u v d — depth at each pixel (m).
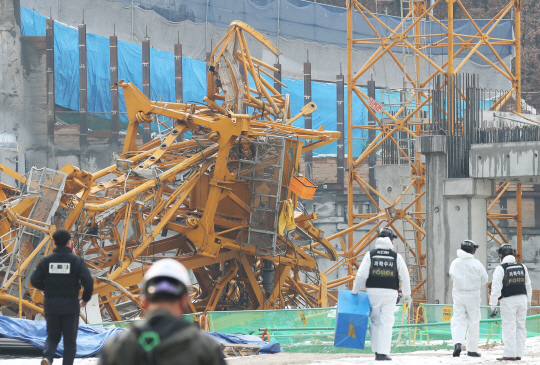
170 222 94.56
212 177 97.19
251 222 94.50
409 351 60.03
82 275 31.70
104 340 45.94
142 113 97.06
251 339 54.09
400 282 39.75
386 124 124.38
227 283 100.00
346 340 39.06
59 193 75.44
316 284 113.50
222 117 90.56
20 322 45.00
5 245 76.06
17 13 192.75
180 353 11.23
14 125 191.12
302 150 101.56
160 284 11.56
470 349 44.06
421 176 125.50
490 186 96.38
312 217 107.12
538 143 88.62
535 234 167.75
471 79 101.31
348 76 125.44
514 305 42.31
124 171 87.75
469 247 44.03
